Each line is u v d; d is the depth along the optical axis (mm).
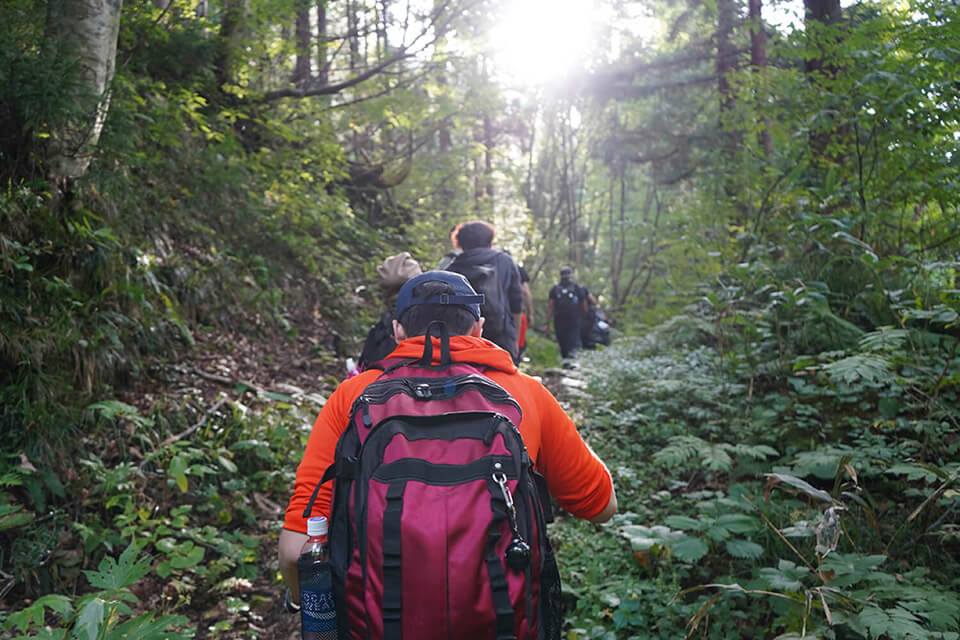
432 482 1475
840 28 5836
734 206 7863
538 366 9633
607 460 4660
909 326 4625
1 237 4223
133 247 5730
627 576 3309
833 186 5246
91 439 4219
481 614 1386
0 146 4676
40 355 4086
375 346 3572
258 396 5633
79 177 5090
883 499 3521
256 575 3779
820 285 4676
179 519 3865
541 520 1559
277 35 9578
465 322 1860
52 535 3510
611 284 28266
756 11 13109
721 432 4539
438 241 14773
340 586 1478
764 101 6660
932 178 5020
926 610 2488
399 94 11289
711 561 3363
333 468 1580
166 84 8227
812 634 2416
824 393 4348
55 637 2137
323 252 9797
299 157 10164
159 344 5426
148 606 3402
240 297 7070
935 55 4758
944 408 3652
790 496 3672
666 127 18875
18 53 4523
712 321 6309
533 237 19844
